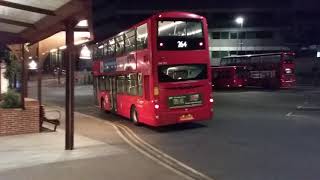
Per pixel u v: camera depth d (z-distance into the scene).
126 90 21.23
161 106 17.61
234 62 51.84
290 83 46.78
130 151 12.37
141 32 18.69
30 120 15.91
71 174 9.34
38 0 11.10
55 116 23.19
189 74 18.05
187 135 16.58
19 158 11.19
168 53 17.69
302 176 9.59
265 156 12.05
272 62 47.12
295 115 22.84
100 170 9.76
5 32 16.70
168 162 11.27
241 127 18.52
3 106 15.91
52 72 79.25
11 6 11.84
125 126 19.62
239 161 11.39
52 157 11.33
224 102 32.41
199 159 11.73
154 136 16.42
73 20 12.58
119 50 22.17
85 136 15.60
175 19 17.77
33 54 27.64
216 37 99.50
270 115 23.06
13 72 31.73
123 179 8.91
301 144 13.94
